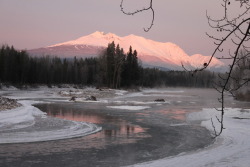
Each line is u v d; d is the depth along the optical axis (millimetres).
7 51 98062
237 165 10719
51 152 14281
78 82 127250
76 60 147125
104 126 23797
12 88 89688
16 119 23375
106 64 105250
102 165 12148
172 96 85062
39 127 20891
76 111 36125
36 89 97562
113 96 73750
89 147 15688
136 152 14742
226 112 34156
